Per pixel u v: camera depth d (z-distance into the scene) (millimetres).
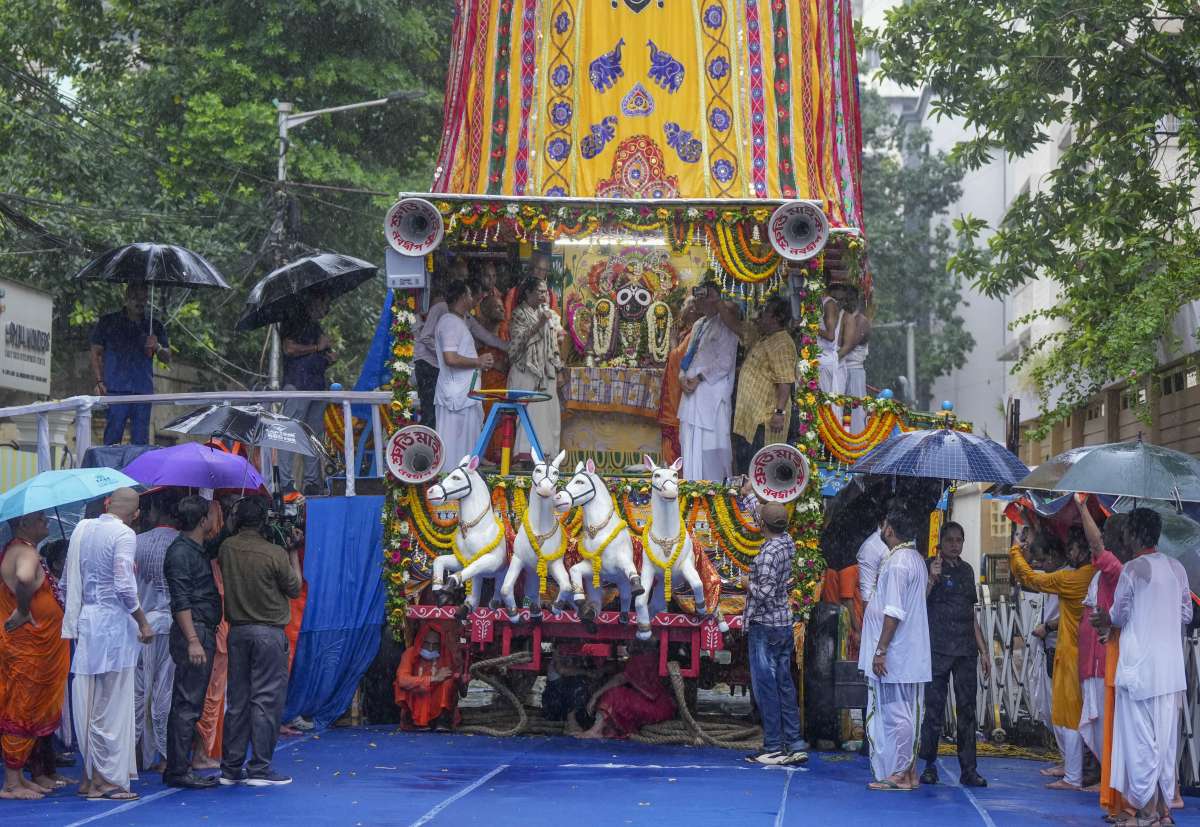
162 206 25859
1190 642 10203
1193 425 21062
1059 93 20562
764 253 11477
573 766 10258
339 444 14062
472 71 12719
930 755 10062
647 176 12117
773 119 12227
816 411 11344
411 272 11758
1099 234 19266
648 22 12367
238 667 9297
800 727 11586
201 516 9242
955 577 10102
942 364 48781
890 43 21406
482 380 13664
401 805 8555
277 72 26516
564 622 11180
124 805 8570
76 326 25672
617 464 13969
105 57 28312
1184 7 19219
